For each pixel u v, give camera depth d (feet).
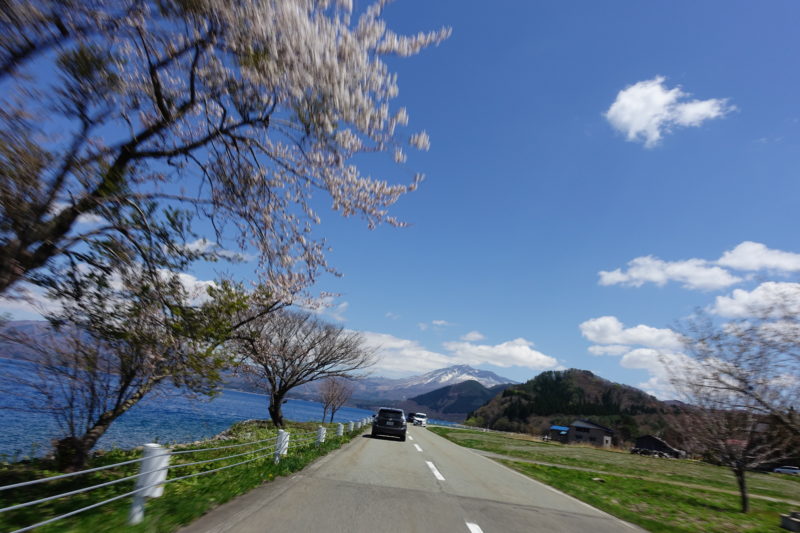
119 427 73.36
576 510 30.78
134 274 24.93
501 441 152.35
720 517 37.01
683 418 50.29
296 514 20.66
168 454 18.74
